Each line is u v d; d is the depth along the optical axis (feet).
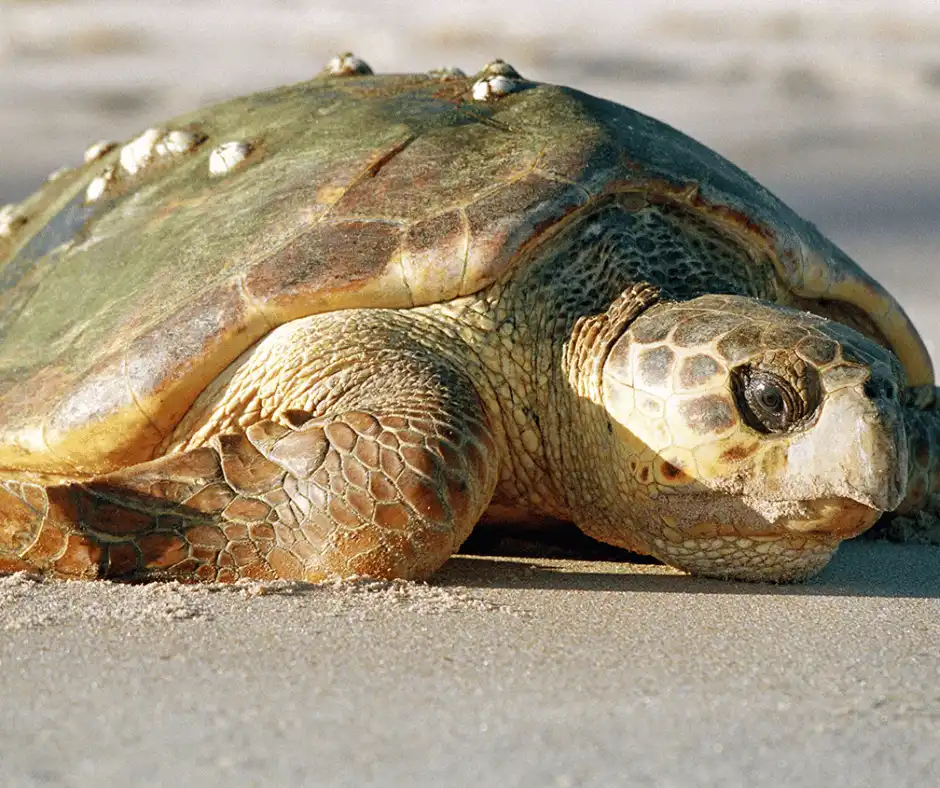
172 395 60.80
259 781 26.58
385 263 60.54
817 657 40.93
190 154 75.61
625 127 67.15
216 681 34.63
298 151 69.51
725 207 65.31
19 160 230.07
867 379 50.83
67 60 312.09
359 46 321.93
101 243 72.95
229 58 313.32
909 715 34.14
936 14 327.67
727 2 336.08
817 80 295.07
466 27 327.88
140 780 26.43
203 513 50.44
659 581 55.88
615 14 338.13
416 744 29.50
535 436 62.13
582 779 27.50
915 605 51.49
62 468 64.13
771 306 56.95
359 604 45.75
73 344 65.92
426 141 66.28
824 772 29.14
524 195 61.67
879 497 49.37
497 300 61.57
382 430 51.83
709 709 33.91
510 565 57.98
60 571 49.26
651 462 55.57
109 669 35.65
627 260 62.34
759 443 52.37
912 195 211.41
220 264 63.31
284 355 60.23
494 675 36.60
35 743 28.86
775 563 55.88
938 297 151.23
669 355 55.36
